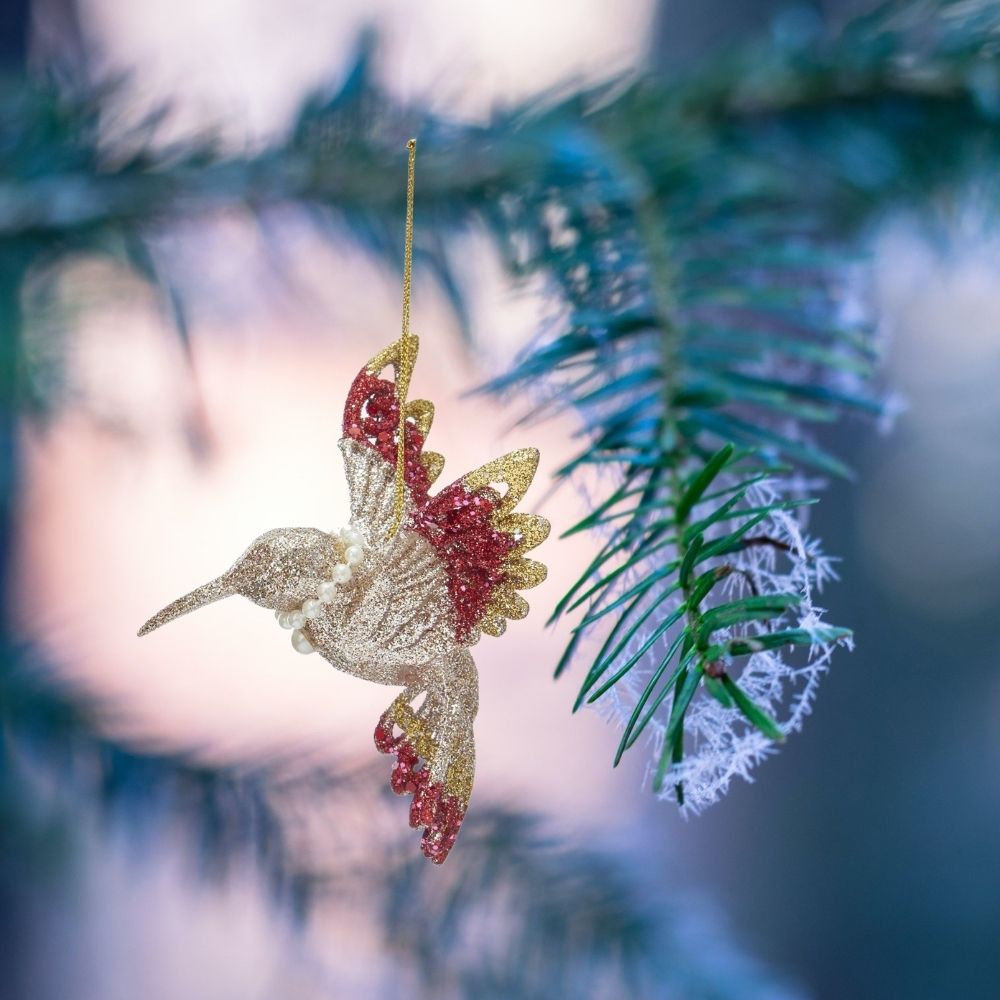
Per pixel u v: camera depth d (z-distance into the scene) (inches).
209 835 58.3
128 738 59.0
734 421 49.0
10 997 86.3
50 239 58.3
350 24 68.6
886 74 56.2
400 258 57.6
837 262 51.6
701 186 53.4
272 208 58.3
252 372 92.7
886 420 50.6
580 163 53.8
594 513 48.3
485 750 111.7
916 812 140.0
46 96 58.3
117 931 88.0
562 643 113.8
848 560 143.4
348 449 49.2
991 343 100.0
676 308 50.6
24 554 99.6
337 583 48.7
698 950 56.8
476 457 61.1
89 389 59.2
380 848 58.3
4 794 60.8
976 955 131.3
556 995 56.3
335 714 104.7
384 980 60.2
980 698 144.6
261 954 87.4
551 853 58.1
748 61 56.7
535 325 52.4
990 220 56.5
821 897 133.4
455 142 56.9
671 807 117.7
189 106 59.2
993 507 136.5
